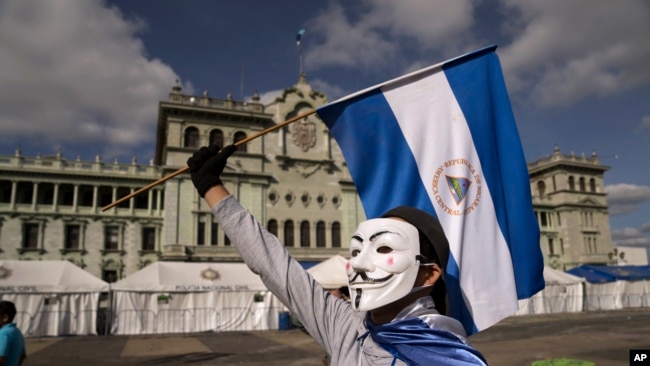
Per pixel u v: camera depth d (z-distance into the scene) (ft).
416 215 6.34
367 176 10.52
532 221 10.77
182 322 87.51
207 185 6.63
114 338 77.46
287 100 148.15
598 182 199.11
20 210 134.10
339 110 10.71
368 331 5.72
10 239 131.64
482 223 10.53
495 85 11.64
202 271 91.86
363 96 10.91
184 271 90.89
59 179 139.74
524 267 10.55
